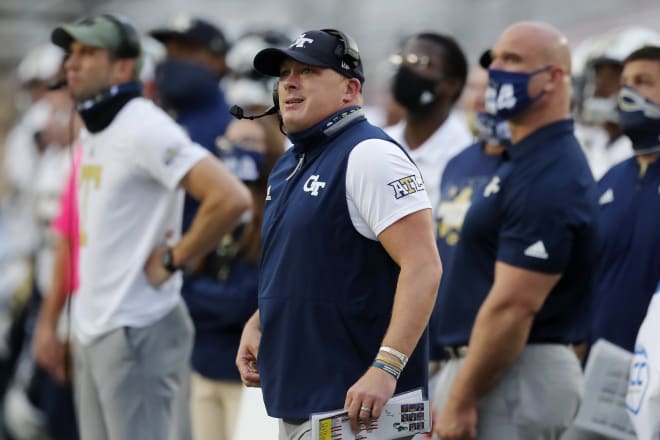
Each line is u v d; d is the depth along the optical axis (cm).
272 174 1438
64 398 2656
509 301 1650
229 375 2120
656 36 2211
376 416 1283
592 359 1703
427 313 1309
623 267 1792
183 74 2312
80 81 1833
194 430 2181
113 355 1812
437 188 2067
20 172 3478
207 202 1816
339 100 1373
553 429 1689
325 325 1347
